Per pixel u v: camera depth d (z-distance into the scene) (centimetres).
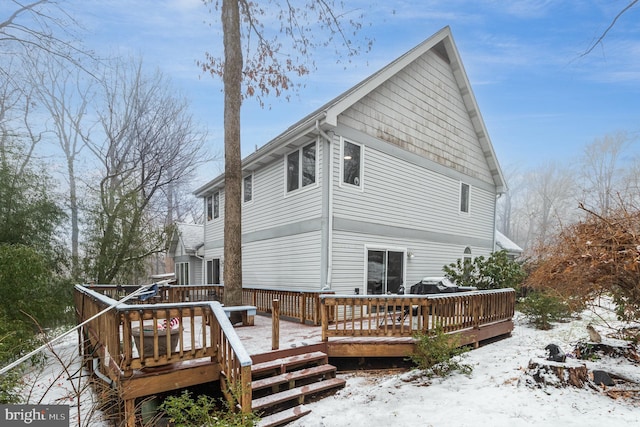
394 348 530
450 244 1114
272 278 951
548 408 350
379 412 377
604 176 2641
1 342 439
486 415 346
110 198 1202
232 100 726
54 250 878
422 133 1028
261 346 496
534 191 3300
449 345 501
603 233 403
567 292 450
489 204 1329
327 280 753
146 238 1294
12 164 798
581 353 515
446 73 1136
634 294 405
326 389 447
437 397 409
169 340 375
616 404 354
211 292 1066
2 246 637
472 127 1252
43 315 642
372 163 870
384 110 913
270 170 989
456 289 809
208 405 314
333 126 758
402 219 945
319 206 781
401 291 852
